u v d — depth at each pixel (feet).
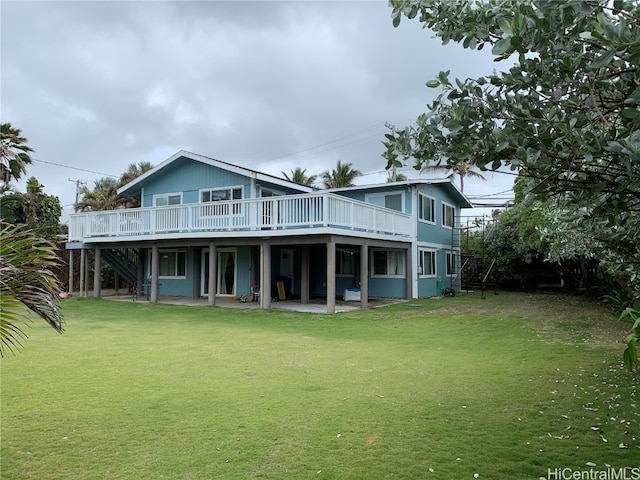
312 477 10.89
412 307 48.75
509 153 8.91
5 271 8.69
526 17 7.62
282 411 15.58
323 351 26.07
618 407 16.16
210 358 24.06
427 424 14.43
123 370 21.31
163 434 13.50
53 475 10.95
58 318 10.14
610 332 32.83
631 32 7.00
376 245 50.24
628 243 12.62
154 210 52.95
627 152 6.63
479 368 22.00
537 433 13.73
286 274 62.69
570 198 10.69
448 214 73.56
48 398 16.97
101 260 63.26
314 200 42.60
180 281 62.64
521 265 72.59
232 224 47.85
